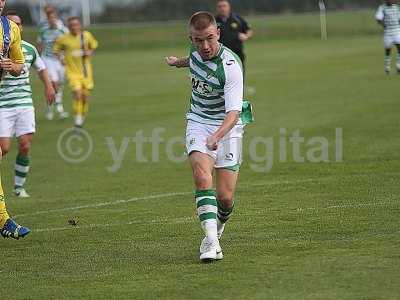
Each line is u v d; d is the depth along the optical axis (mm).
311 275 19188
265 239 23031
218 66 20734
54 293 19062
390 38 73250
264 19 160500
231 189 21547
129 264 21312
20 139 32250
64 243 24203
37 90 79562
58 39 53094
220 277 19500
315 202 28000
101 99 67812
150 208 29000
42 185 35906
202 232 24531
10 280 20422
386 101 54969
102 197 32031
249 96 63469
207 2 173125
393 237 22344
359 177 32188
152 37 144375
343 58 95625
